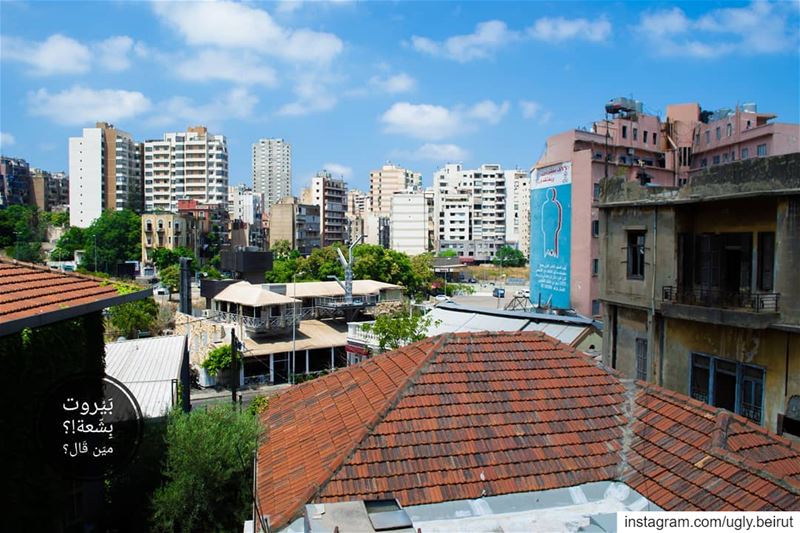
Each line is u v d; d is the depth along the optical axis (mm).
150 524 16234
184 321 52750
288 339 49219
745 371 16469
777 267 15430
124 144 144500
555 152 61875
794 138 62781
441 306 39500
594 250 55812
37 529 13141
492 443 10273
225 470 16156
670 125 69125
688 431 10523
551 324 31625
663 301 18422
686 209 18609
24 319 11539
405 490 9250
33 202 158250
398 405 10758
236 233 137875
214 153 148000
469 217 163375
